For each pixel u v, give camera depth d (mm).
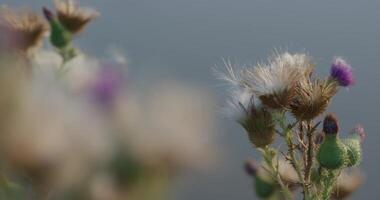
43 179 203
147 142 199
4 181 234
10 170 206
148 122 201
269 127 995
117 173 198
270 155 1012
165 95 201
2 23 304
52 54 623
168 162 199
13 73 205
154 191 199
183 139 199
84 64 381
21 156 198
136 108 205
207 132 200
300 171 993
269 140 1000
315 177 1036
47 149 200
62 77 317
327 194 1020
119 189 199
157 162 198
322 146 996
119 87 209
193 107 199
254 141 1004
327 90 993
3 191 232
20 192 221
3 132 195
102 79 216
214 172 203
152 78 207
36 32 633
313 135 1036
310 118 989
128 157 199
